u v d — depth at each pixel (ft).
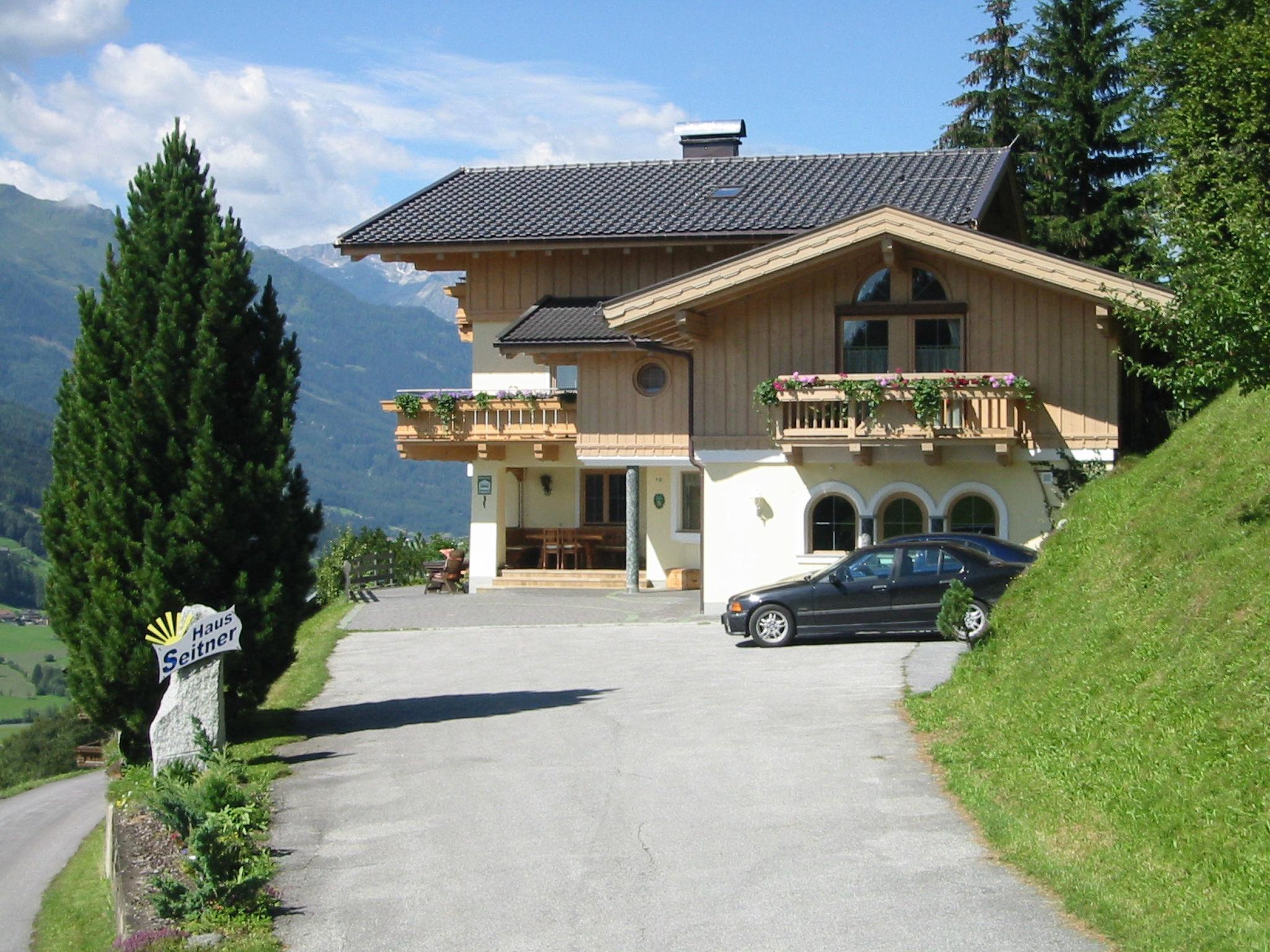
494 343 92.48
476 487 107.24
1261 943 22.53
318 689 63.41
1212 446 50.16
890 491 81.82
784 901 28.02
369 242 100.58
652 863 31.09
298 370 50.24
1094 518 53.83
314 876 31.30
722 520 84.64
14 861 60.49
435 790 39.37
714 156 122.01
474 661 71.10
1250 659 32.35
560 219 101.35
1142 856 27.78
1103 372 78.84
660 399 92.99
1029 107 136.46
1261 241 37.37
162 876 29.17
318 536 50.42
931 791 36.47
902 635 67.72
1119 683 37.04
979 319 80.74
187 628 42.37
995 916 26.45
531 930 27.02
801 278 83.35
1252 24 59.88
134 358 47.47
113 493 46.44
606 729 47.83
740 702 51.60
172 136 48.85
